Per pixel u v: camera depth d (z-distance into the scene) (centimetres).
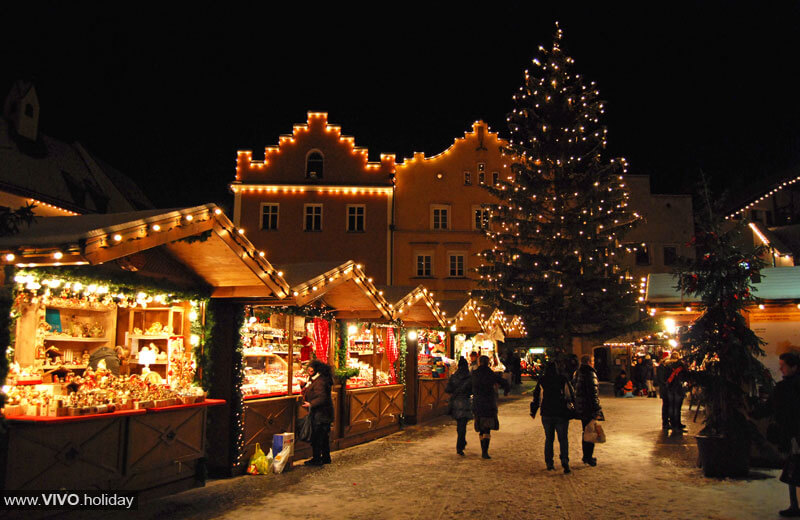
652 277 1220
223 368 962
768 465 962
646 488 839
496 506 748
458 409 1138
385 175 3797
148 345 1055
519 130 3228
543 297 2977
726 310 958
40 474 627
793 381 701
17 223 698
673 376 1320
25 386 741
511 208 3144
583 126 3094
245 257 890
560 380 987
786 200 2880
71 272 701
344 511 730
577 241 2948
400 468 1008
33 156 3095
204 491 843
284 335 1300
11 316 647
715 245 980
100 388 769
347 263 1203
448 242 3791
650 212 4081
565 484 870
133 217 757
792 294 1039
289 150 3781
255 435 1000
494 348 2552
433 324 1795
